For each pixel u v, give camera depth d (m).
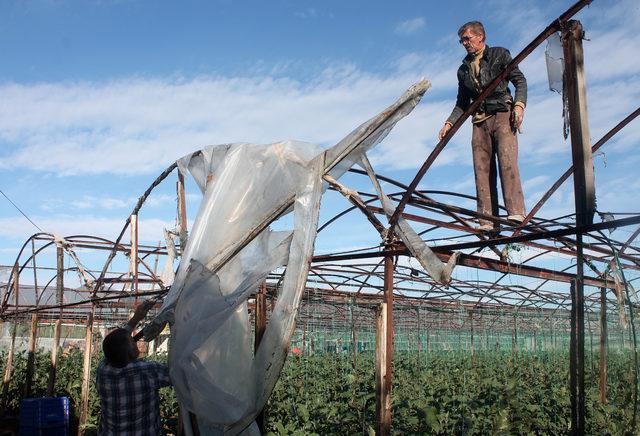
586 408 10.56
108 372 5.52
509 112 6.56
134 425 5.51
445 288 16.92
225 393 5.25
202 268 5.41
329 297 17.34
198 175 6.94
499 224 6.64
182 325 5.31
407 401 10.33
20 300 19.56
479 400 11.55
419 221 7.15
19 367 19.11
